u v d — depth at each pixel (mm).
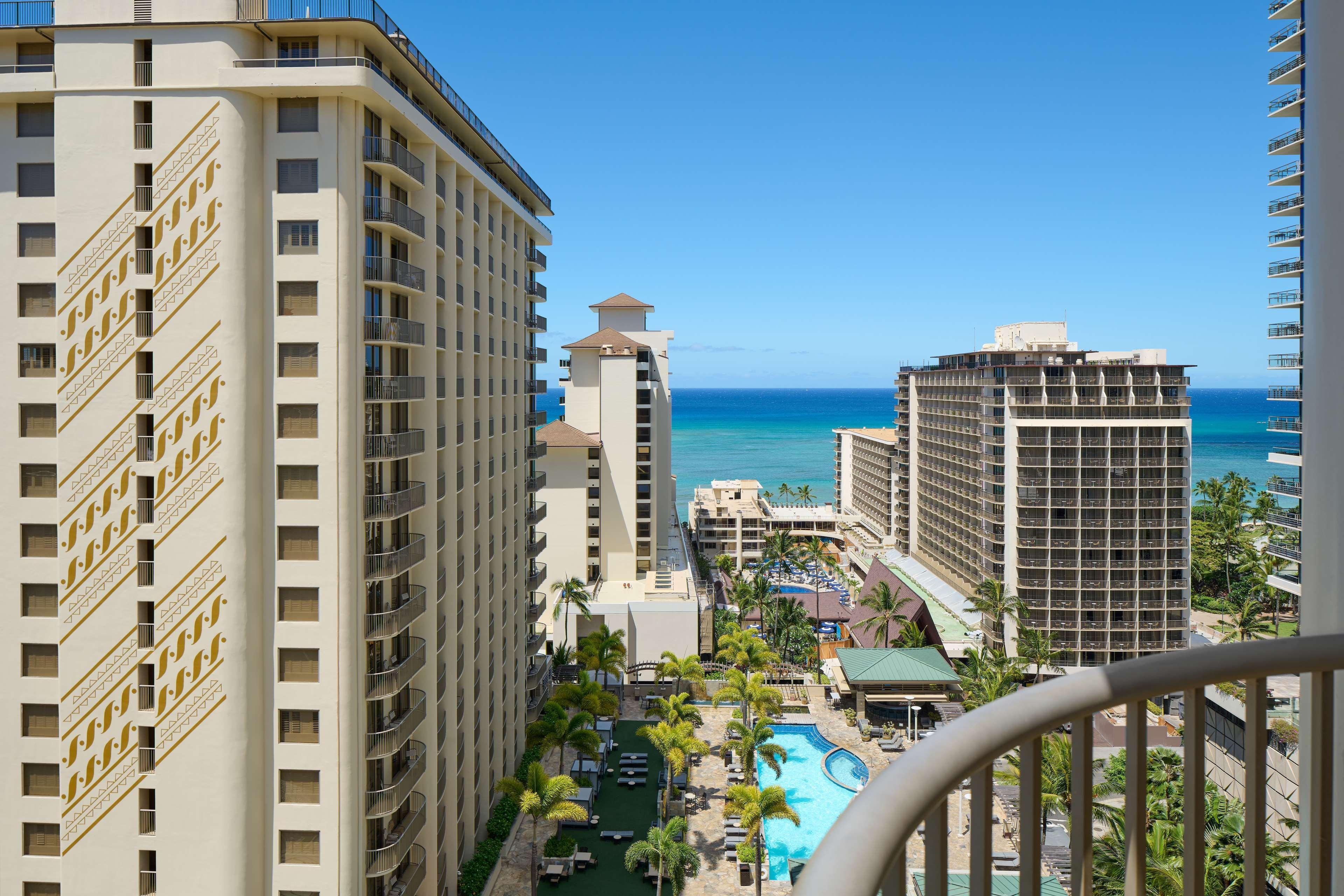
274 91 33031
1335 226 4332
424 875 40719
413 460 41312
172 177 32906
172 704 33469
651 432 99500
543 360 70250
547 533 89500
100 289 33375
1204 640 90750
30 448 34469
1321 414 4477
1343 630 4324
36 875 34812
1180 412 93875
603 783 63062
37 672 34844
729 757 68188
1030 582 92438
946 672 74938
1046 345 106312
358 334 34656
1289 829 35531
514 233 60656
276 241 33875
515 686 61469
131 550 33750
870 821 2855
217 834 33438
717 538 151625
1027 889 3695
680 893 47031
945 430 119938
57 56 33219
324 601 34219
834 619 109000
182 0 32875
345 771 34406
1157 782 39500
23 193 34500
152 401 33469
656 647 85438
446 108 44969
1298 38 51312
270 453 34125
